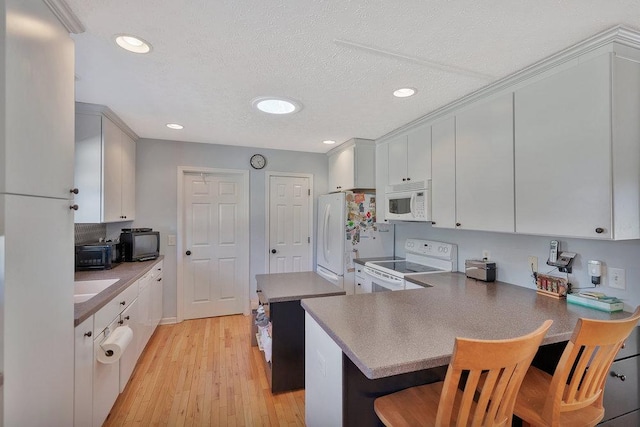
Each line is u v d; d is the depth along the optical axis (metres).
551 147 1.70
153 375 2.53
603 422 1.44
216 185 3.94
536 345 1.01
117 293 2.01
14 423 1.03
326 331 1.39
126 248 3.11
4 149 0.98
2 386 0.98
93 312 1.65
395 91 2.15
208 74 1.89
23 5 1.07
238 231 4.03
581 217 1.56
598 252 1.80
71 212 1.42
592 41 1.48
